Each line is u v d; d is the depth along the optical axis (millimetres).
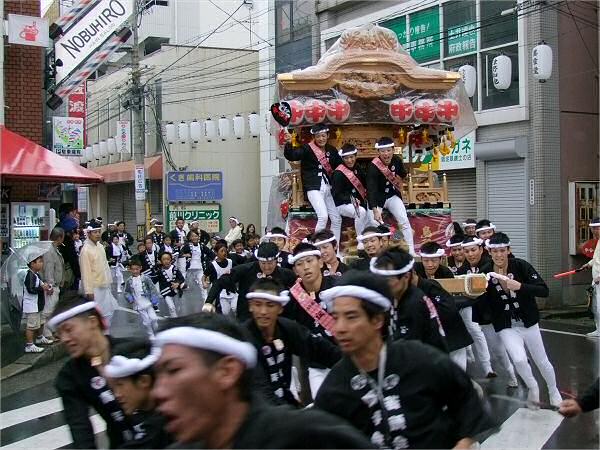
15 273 11297
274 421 2191
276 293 4684
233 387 2172
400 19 18875
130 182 30453
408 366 3221
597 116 16734
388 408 3201
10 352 11250
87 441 3877
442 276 8055
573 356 10891
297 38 21359
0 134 13133
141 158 22234
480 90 17203
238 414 2205
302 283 5965
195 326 2160
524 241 16297
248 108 26609
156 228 19344
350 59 10289
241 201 27531
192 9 28125
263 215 24922
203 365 2123
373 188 9578
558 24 16125
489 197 17188
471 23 17188
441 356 3254
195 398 2129
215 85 26234
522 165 16375
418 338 4875
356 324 3203
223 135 23219
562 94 16250
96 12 15734
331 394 3309
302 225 10469
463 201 18094
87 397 3959
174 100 26141
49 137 16094
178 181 25719
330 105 10109
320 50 20297
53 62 15477
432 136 11477
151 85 24266
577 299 16484
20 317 11414
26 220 14406
